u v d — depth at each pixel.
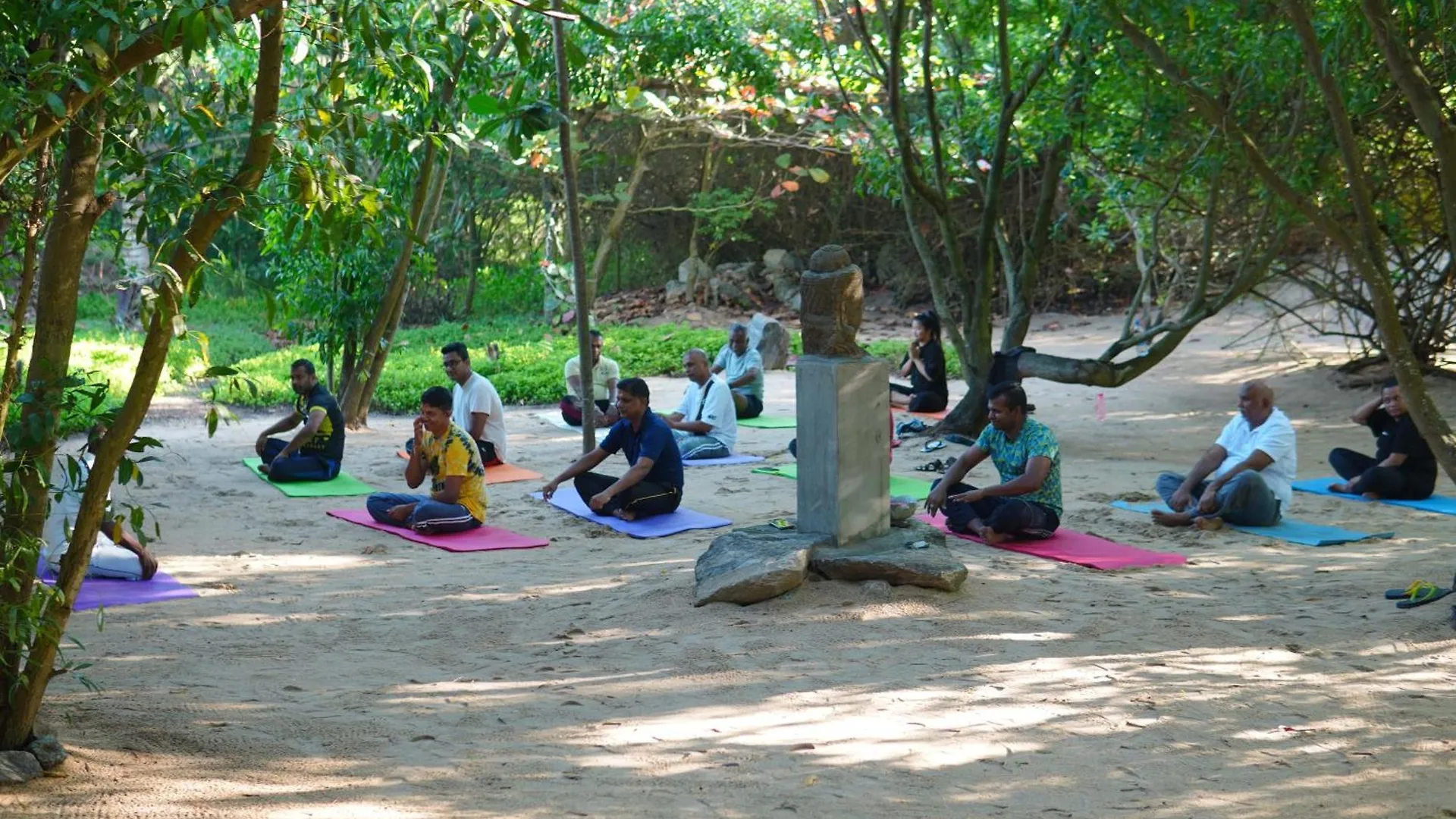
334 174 4.36
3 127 3.34
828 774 4.48
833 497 7.33
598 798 4.21
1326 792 4.30
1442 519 9.40
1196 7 9.28
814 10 17.84
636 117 22.66
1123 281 26.62
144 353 4.09
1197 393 16.64
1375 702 5.30
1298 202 6.92
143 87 3.88
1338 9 9.17
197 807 3.96
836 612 6.70
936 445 13.01
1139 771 4.53
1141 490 10.77
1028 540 8.54
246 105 4.41
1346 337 16.69
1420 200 14.04
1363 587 7.22
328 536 9.16
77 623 6.68
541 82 14.26
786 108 17.20
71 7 3.49
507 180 27.42
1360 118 10.68
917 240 13.71
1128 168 13.64
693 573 7.70
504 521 9.77
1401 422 10.05
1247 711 5.21
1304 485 10.72
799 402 7.50
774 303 28.12
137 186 4.14
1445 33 8.22
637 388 9.54
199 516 9.77
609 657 6.09
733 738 4.90
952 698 5.40
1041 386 17.77
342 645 6.34
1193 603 6.96
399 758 4.62
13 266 4.75
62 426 4.24
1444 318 16.17
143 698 5.29
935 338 15.09
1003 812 4.12
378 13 4.22
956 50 13.86
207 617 6.84
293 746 4.70
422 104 11.15
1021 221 13.95
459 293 28.97
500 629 6.63
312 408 11.25
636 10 15.95
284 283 14.62
